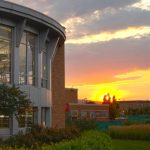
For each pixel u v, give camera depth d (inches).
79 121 1615.4
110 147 693.9
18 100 861.2
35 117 1230.9
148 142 1870.1
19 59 1164.5
